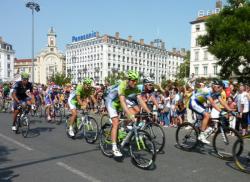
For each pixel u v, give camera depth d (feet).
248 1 86.94
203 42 92.27
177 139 24.62
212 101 21.61
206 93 21.89
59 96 43.78
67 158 20.43
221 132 20.98
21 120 29.14
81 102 26.94
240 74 91.09
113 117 20.17
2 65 304.30
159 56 365.40
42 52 358.02
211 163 19.67
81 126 27.43
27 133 28.63
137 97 20.80
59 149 23.30
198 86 28.02
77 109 27.84
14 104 30.04
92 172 17.19
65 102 47.09
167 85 42.65
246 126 32.42
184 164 19.25
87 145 24.99
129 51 328.49
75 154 21.65
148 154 17.94
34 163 19.06
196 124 23.63
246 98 32.19
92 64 318.86
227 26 81.76
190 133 23.49
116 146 20.02
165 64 374.84
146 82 34.47
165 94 41.75
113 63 311.88
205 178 16.42
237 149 18.43
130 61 329.11
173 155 21.81
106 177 16.28
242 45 77.77
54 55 356.18
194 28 191.42
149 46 352.69
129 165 18.79
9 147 23.95
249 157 17.81
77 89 26.78
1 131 32.01
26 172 17.12
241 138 18.29
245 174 17.39
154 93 39.22
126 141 19.93
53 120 42.52
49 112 41.78
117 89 19.84
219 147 21.49
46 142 26.21
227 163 19.79
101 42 307.17
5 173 16.94
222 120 21.16
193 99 23.08
